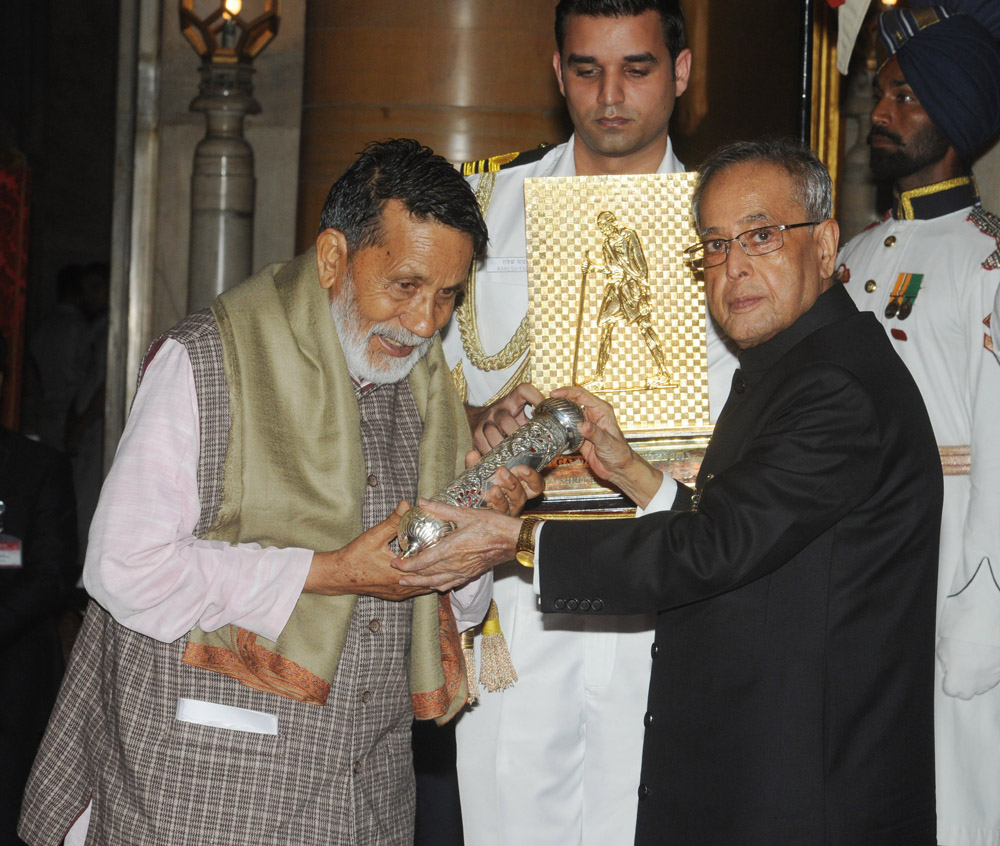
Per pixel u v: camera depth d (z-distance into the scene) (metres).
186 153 7.61
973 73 3.71
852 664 2.34
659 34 3.16
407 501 2.46
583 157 3.32
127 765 2.30
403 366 2.42
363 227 2.32
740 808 2.34
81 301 9.45
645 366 2.98
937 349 3.68
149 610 2.23
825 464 2.32
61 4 11.95
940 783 3.58
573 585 2.40
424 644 2.53
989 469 3.51
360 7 5.89
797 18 5.54
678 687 2.47
